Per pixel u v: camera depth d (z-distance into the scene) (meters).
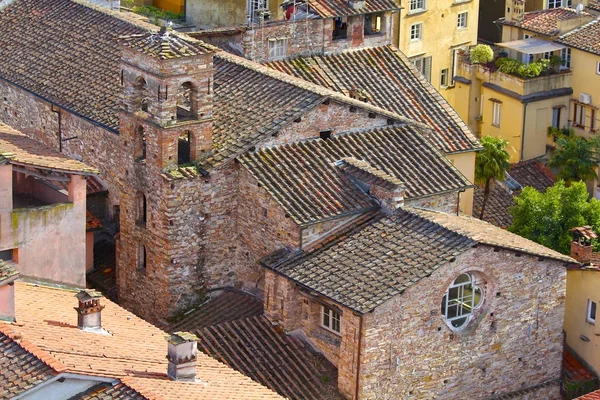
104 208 78.12
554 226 80.06
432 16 102.12
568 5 111.12
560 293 70.31
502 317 68.56
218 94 74.81
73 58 83.50
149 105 69.81
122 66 71.31
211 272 72.06
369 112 73.69
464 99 104.56
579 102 101.88
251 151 70.88
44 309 57.88
